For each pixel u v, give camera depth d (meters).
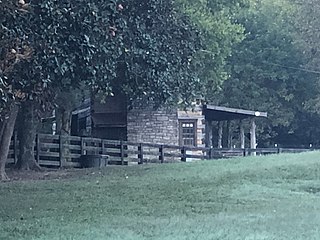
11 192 17.17
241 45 51.25
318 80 50.12
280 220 11.71
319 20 45.38
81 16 13.51
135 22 17.27
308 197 16.05
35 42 12.73
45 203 15.21
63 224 11.87
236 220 11.88
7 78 12.04
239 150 34.06
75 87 17.25
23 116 24.19
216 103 50.53
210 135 40.09
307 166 21.30
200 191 17.12
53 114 32.53
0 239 10.33
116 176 21.12
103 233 10.56
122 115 34.31
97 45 14.18
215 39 29.67
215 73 31.03
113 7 14.65
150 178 20.19
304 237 9.62
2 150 21.06
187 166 23.88
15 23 11.63
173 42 19.06
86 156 26.73
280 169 21.03
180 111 35.06
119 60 17.70
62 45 13.40
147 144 30.22
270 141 55.34
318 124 53.22
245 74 51.06
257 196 16.23
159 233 10.40
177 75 19.84
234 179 19.44
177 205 14.73
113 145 29.56
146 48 17.89
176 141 33.97
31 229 11.31
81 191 17.33
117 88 20.44
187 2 27.61
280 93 51.16
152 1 17.61
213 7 30.38
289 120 51.66
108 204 14.98
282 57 50.88
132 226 11.36
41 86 13.84
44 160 26.05
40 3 12.56
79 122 40.38
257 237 9.64
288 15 52.84
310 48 47.25
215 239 9.58
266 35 51.47
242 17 52.19
